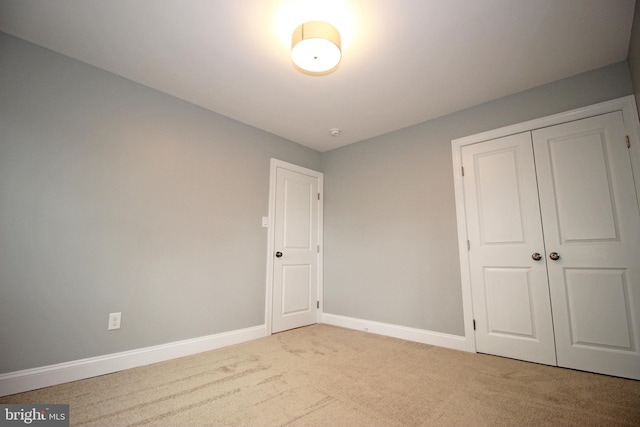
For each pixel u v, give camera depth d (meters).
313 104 2.82
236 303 2.95
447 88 2.54
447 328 2.78
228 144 3.05
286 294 3.43
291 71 2.32
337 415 1.59
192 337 2.60
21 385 1.81
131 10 1.72
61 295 2.00
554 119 2.42
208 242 2.79
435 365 2.30
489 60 2.17
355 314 3.50
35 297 1.90
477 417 1.57
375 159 3.54
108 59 2.18
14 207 1.87
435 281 2.91
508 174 2.60
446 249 2.88
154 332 2.39
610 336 2.10
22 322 1.85
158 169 2.53
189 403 1.71
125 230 2.31
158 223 2.49
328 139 3.68
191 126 2.78
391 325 3.16
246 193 3.16
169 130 2.63
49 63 2.06
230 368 2.23
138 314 2.32
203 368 2.23
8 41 1.92
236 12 1.74
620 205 2.13
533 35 1.92
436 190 3.01
